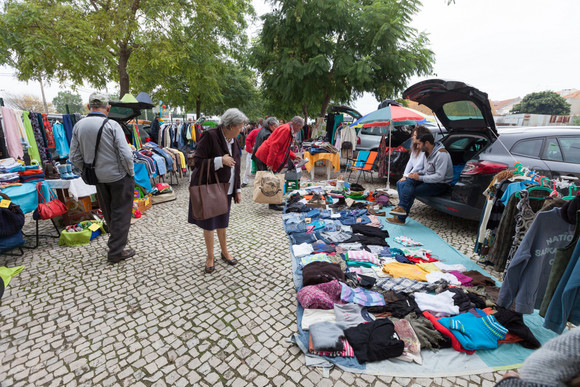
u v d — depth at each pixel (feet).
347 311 7.71
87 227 13.29
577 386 1.88
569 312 5.67
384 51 37.32
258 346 6.96
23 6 25.00
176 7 30.27
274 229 14.71
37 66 27.07
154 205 19.07
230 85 70.64
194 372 6.23
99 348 6.88
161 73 37.17
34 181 12.72
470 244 12.97
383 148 24.27
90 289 9.28
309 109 58.95
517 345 6.91
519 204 7.85
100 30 27.48
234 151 9.99
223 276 10.15
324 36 38.63
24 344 6.97
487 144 13.03
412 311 7.87
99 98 10.27
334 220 15.29
